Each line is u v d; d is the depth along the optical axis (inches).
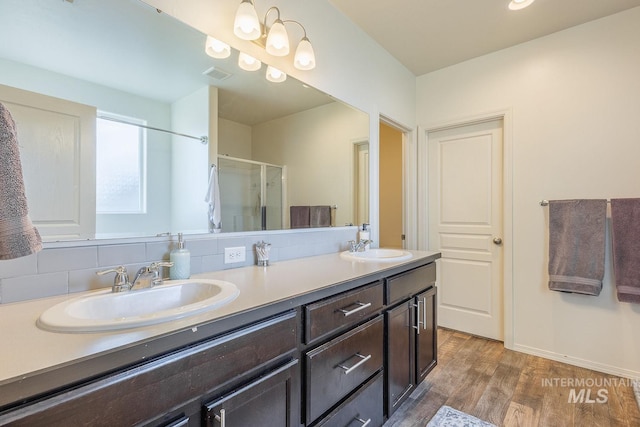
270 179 68.6
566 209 88.9
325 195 81.8
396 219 167.8
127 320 28.0
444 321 117.4
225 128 61.1
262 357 35.5
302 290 42.2
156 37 50.4
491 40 97.2
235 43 59.7
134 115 48.5
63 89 41.5
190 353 28.7
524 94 98.3
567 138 91.0
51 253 38.7
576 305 89.3
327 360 45.1
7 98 37.1
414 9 82.7
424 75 120.8
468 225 112.4
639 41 81.3
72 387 22.1
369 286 54.8
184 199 54.2
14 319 30.3
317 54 77.2
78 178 42.3
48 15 40.5
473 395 73.5
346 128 87.5
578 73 89.5
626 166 82.7
